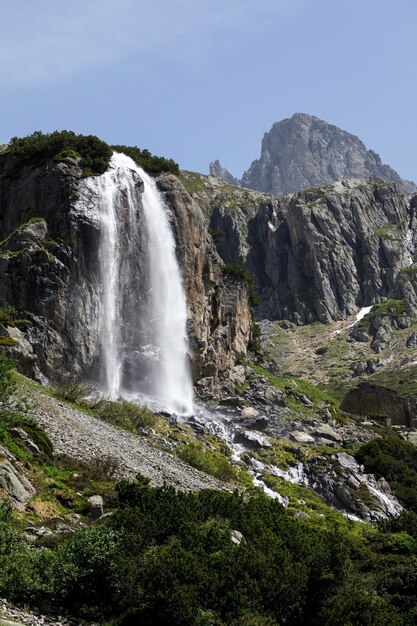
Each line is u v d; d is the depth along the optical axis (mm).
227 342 68938
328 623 24859
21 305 54625
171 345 61125
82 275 56844
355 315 187250
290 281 196000
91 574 22922
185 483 39844
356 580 27734
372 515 48375
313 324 186500
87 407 48812
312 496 49094
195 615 22281
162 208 65375
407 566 31562
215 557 24438
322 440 60125
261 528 28375
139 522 25859
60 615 21828
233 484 45812
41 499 30312
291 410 66750
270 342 176125
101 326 57062
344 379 154250
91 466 35688
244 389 67438
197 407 60188
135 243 61094
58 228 58219
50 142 64562
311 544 27484
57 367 53312
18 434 34281
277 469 52188
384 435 66688
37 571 22781
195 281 65812
